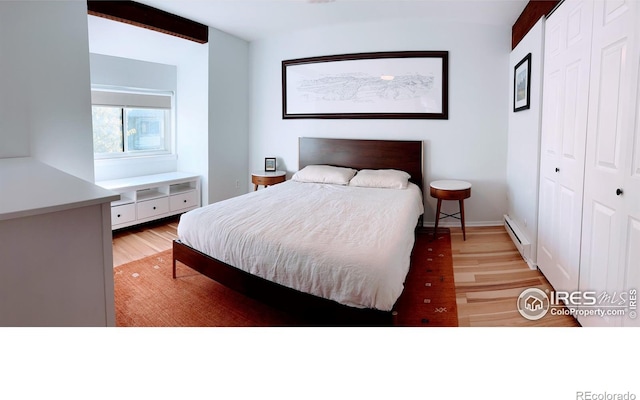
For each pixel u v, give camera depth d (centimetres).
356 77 434
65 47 247
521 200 344
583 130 204
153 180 425
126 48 418
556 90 252
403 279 204
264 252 212
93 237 130
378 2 351
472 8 354
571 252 221
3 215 108
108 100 423
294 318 227
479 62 400
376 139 436
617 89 167
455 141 414
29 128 236
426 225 431
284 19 405
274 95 485
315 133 466
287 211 277
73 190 139
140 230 414
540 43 284
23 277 116
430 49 408
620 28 164
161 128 486
